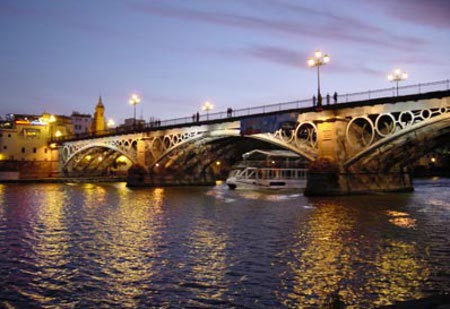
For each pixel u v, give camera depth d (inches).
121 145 3070.9
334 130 1736.0
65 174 3782.0
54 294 506.0
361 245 762.8
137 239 829.8
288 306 463.8
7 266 626.5
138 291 514.9
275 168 2544.3
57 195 1994.3
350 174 1802.4
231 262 644.7
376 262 639.8
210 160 2947.8
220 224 1024.9
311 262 641.6
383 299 482.3
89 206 1465.3
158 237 851.4
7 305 471.8
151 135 2770.7
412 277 562.6
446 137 1809.8
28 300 486.6
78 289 522.6
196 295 499.8
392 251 713.6
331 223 1024.2
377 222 1035.9
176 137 2618.1
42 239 831.1
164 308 462.3
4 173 3388.3
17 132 3932.1
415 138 1667.1
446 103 1441.9
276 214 1203.9
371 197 1736.0
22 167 3730.3
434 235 860.6
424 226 974.4
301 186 2588.6
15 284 541.6
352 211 1256.2
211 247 752.3
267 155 2618.1
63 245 773.3
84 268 614.5
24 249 740.0
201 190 2436.0
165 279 560.4
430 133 1647.4
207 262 645.9
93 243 791.1
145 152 2810.0
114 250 730.2
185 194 2082.9
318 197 1712.6
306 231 912.3
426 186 2824.8
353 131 1788.9
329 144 1753.2
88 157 3939.5
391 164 1999.3
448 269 600.7
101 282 549.0
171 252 713.6
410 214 1190.3
